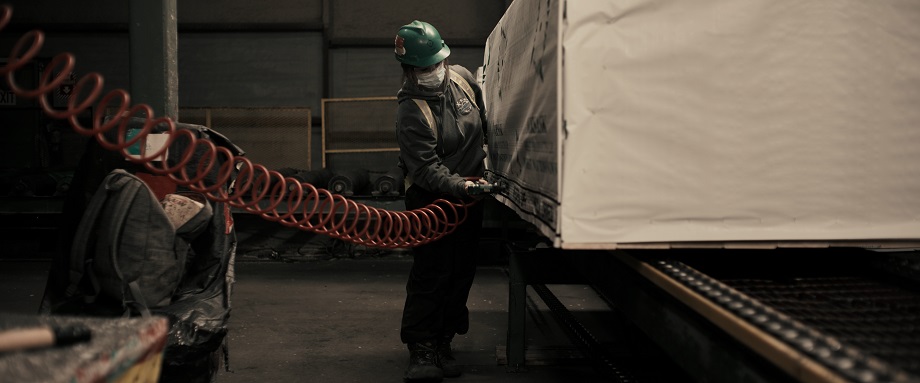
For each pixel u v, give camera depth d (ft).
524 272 10.15
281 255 21.42
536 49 6.50
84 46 24.29
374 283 17.58
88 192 7.07
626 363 9.86
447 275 9.46
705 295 4.32
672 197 5.59
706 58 5.55
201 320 6.53
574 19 5.43
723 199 5.62
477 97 10.22
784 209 5.65
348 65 24.61
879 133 5.65
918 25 5.59
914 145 5.68
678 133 5.56
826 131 5.63
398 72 24.62
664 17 5.52
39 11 24.25
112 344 3.34
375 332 12.73
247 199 20.08
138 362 3.65
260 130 23.57
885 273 6.09
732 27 5.54
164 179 7.24
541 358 10.43
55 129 24.12
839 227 5.68
